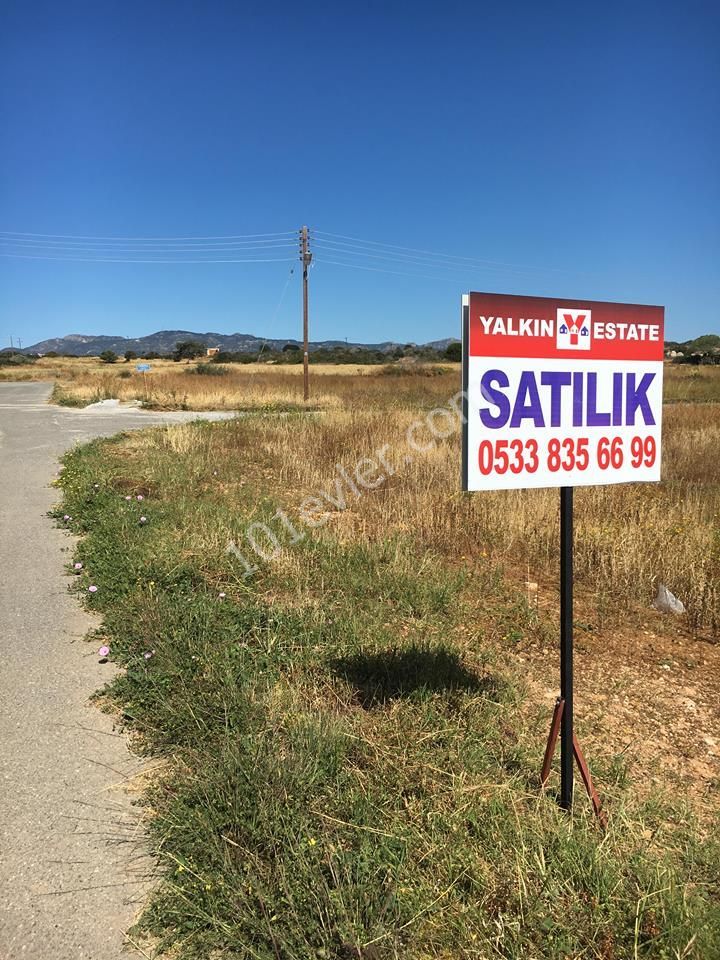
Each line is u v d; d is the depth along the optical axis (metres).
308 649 3.78
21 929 2.04
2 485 8.96
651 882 2.19
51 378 54.91
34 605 4.66
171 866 2.26
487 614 4.67
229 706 3.10
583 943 1.97
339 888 2.03
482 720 3.13
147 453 10.90
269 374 44.72
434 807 2.48
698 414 18.73
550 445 2.59
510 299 2.50
